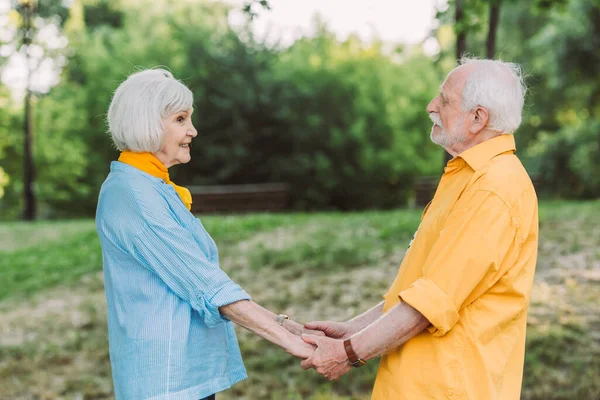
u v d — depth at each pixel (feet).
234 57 69.62
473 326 6.88
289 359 15.79
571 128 74.59
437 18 22.74
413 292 6.81
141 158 7.50
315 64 69.05
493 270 6.79
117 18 95.76
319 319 18.30
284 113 67.05
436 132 7.62
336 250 24.38
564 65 68.23
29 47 53.52
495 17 23.26
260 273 23.13
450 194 7.27
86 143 77.00
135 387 7.09
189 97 7.61
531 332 15.70
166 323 7.14
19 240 35.58
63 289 24.16
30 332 19.47
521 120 7.32
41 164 72.84
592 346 15.06
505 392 6.93
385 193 72.49
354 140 67.77
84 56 76.95
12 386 15.31
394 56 74.38
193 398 7.16
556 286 19.06
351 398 13.66
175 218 7.47
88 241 31.35
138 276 7.30
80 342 18.10
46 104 73.00
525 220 6.99
